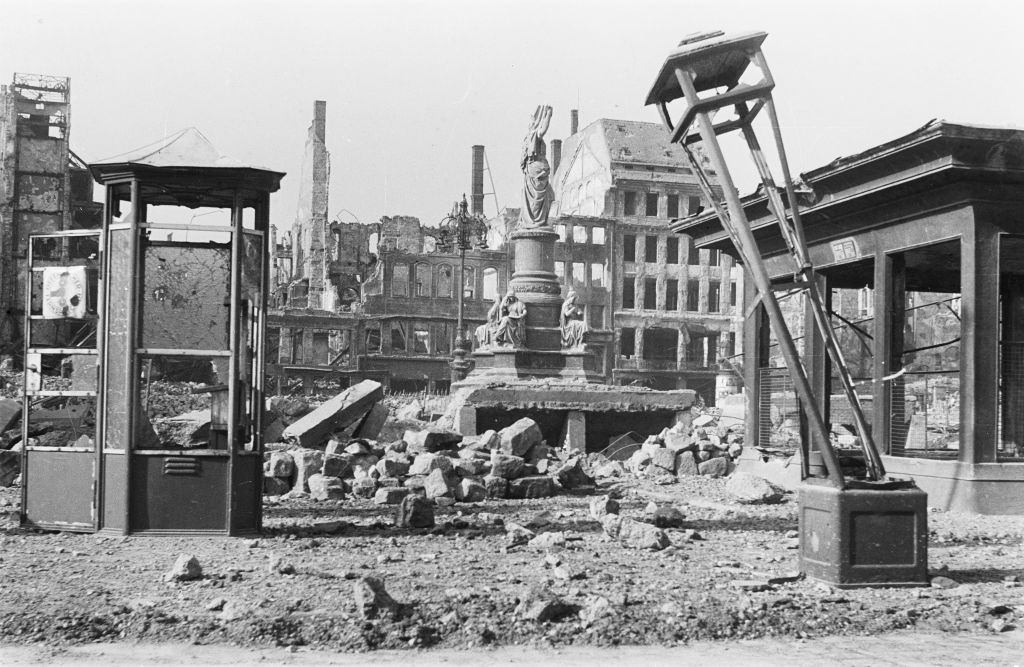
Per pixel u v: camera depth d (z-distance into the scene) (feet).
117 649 18.93
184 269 34.06
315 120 264.11
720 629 20.80
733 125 27.12
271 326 221.46
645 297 260.62
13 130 223.10
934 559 30.71
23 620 20.43
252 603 21.61
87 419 66.90
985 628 21.65
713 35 25.91
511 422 82.43
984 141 41.98
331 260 261.85
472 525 37.37
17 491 50.70
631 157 259.39
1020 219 44.16
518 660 18.52
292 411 86.22
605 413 83.97
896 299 49.73
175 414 99.35
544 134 97.04
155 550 29.68
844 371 25.93
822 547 25.07
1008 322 58.65
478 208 282.77
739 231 25.16
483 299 243.40
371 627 19.93
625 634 20.21
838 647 19.88
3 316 215.51
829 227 53.47
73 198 234.99
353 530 35.35
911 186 45.44
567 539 32.50
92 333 37.35
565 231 253.24
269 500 47.62
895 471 47.88
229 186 32.94
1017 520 40.88
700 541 33.81
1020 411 54.03
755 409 62.49
